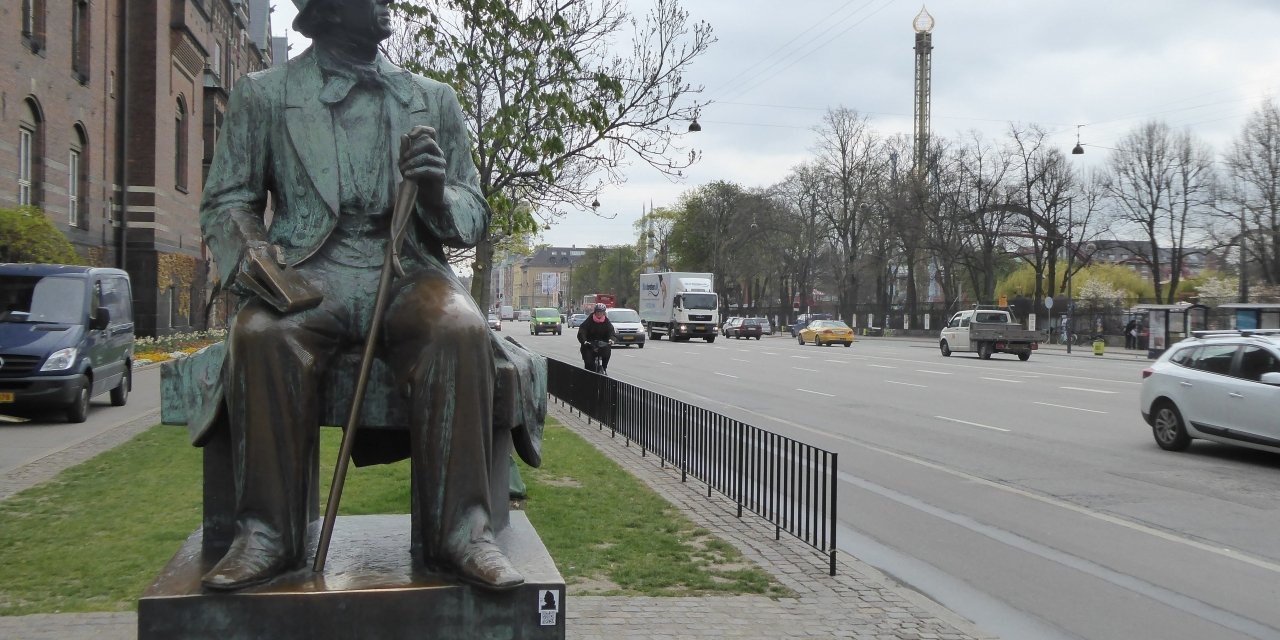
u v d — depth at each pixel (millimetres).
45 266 17109
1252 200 48219
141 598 2889
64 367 15641
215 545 3520
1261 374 13000
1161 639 6039
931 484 11352
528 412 3811
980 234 63625
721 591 6445
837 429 16422
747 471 8945
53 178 30000
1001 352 42312
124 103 35469
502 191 14664
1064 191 61344
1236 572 7629
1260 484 11406
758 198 89125
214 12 47719
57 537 7527
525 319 158250
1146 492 10883
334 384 3363
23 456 12117
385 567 3250
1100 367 34844
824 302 106312
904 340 69062
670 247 103250
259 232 3400
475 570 3023
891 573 7496
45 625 5387
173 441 13352
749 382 27109
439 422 3139
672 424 11586
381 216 3561
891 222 68750
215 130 45594
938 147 65125
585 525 8266
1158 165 58938
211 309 44156
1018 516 9617
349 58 3670
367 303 3420
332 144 3562
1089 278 72250
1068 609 6641
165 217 37531
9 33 26812
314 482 3742
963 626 5836
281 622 2947
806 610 6082
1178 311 41594
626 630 5594
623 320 52469
